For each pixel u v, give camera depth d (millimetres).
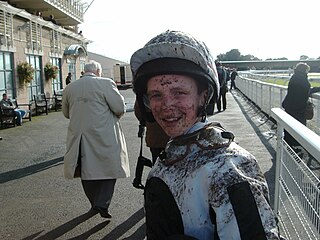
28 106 16172
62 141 9781
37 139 10164
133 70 1176
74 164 4160
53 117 15875
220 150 1048
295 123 2328
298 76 6125
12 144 9438
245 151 1068
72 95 4199
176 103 1110
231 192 960
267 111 12555
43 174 6355
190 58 1079
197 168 1045
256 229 925
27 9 23984
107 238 3785
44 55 20375
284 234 2682
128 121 13211
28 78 16969
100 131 4129
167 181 1093
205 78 1095
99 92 4156
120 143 4285
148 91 1164
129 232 3910
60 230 4004
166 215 1066
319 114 5816
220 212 961
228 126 10812
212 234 1017
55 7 24484
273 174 5684
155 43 1099
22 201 4973
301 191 2191
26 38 17688
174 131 1133
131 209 4551
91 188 4297
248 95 20109
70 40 26469
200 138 1091
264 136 9070
